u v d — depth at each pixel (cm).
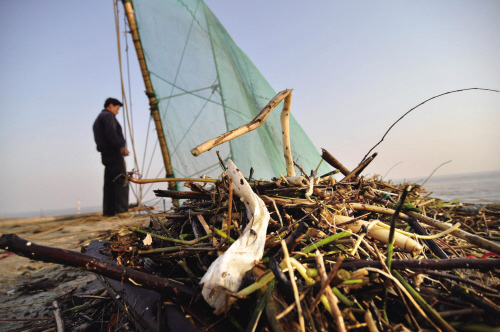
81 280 275
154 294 127
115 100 677
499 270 112
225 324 102
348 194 188
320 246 131
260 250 112
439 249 133
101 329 166
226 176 139
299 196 168
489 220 252
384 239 131
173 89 688
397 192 255
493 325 88
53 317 189
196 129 675
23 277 295
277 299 94
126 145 690
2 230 674
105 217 667
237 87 664
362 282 92
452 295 104
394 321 101
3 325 190
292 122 562
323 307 96
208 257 133
